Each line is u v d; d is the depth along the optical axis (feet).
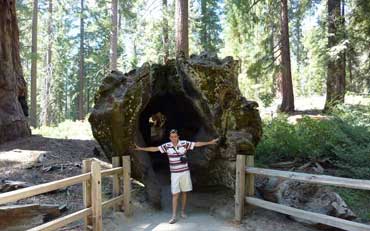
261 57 63.26
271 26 70.44
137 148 25.16
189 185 23.72
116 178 23.47
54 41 124.47
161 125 35.81
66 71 170.60
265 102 64.95
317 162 32.45
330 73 56.13
